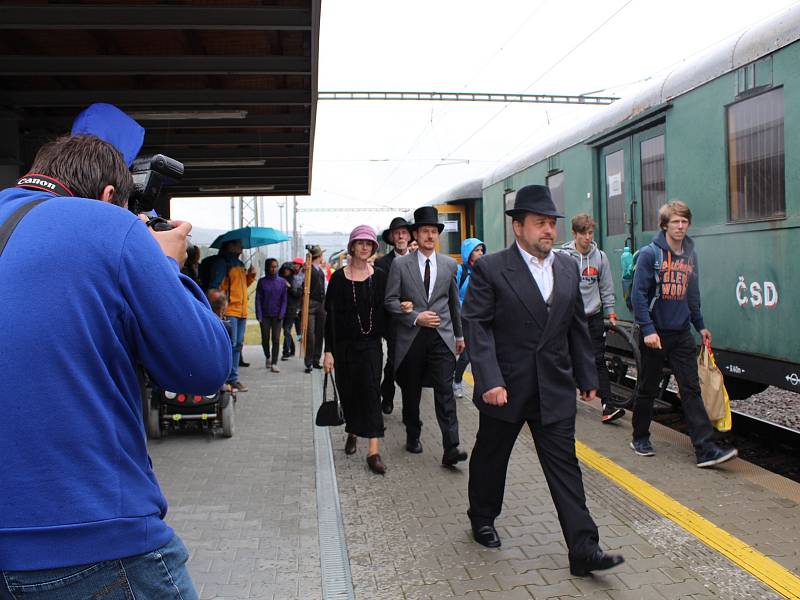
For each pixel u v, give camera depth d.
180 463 5.32
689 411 4.96
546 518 4.10
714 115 5.63
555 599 3.10
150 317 1.54
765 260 5.04
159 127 7.13
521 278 3.47
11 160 5.95
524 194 3.45
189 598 1.61
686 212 4.82
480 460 3.66
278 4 4.66
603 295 6.32
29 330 1.39
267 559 3.54
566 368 3.44
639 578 3.27
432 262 5.23
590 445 5.60
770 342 5.01
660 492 4.41
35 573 1.38
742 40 5.31
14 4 4.32
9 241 1.47
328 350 5.21
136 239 1.56
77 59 5.21
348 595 3.15
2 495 1.37
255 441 6.03
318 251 10.61
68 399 1.41
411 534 3.90
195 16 4.56
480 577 3.34
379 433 5.09
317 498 4.48
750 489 4.46
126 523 1.46
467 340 3.53
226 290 8.45
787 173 4.78
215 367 1.64
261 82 6.20
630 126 7.01
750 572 3.30
